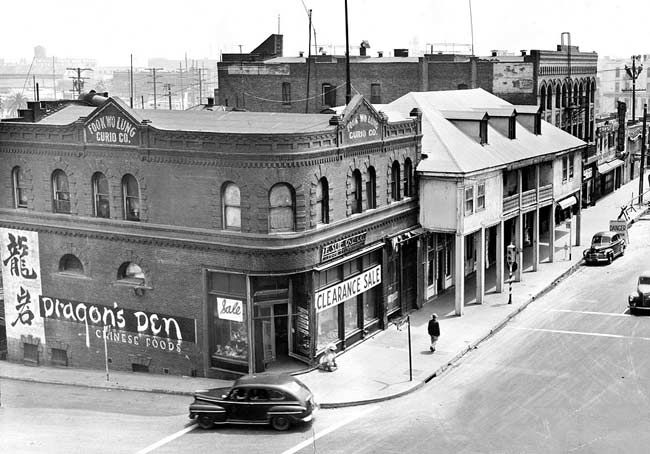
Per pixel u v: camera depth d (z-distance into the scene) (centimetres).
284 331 3353
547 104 6744
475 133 4394
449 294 4434
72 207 3578
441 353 3450
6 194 3769
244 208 3131
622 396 2948
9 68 12294
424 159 4062
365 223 3584
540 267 5012
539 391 3027
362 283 3612
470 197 4016
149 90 16138
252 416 2706
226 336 3288
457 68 6725
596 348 3512
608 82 16725
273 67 7550
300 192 3145
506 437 2614
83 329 3631
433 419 2783
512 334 3762
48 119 4141
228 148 3112
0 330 4088
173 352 3391
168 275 3353
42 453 2544
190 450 2550
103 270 3531
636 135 9088
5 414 2964
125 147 3366
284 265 3142
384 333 3766
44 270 3706
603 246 5141
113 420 2866
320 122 3512
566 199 5341
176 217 3294
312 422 2778
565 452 2492
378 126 3666
